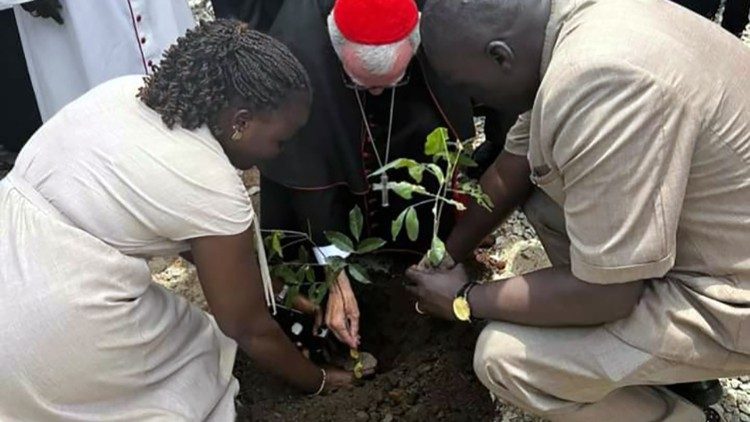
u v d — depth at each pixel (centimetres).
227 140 176
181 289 264
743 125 157
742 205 161
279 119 174
